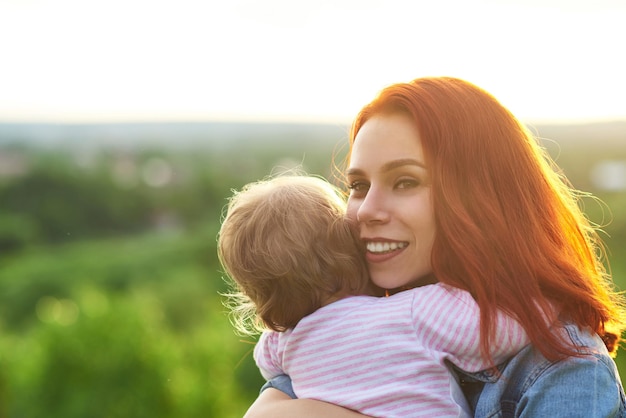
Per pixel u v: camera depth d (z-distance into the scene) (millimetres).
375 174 1499
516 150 1508
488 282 1396
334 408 1449
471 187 1447
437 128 1453
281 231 1589
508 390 1400
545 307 1386
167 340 12328
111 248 38625
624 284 13555
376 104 1523
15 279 34062
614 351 1547
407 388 1401
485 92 1535
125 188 44656
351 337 1481
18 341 13609
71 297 32438
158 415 11648
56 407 11344
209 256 34281
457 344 1401
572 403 1312
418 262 1490
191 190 44000
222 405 12633
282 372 1667
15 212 44094
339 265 1572
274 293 1592
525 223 1463
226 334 13500
